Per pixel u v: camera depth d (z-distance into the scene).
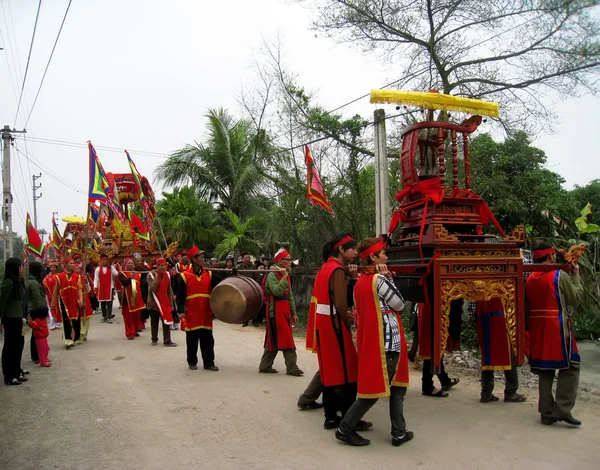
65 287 9.41
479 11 10.34
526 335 4.95
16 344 6.68
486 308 5.48
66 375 7.13
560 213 12.16
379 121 9.65
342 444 4.29
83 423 4.96
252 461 3.97
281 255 6.89
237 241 14.62
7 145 18.45
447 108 5.05
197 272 7.35
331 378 4.53
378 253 4.28
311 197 9.75
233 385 6.36
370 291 4.18
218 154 17.38
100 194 10.49
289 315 6.94
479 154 11.43
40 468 3.89
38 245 14.43
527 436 4.40
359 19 11.12
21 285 6.89
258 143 15.93
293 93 13.73
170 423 4.92
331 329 4.56
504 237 4.92
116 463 3.97
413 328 7.35
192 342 7.34
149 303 9.67
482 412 5.14
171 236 19.33
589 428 4.59
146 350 9.14
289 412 5.23
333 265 4.67
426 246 4.53
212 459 4.02
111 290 13.79
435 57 10.84
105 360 8.20
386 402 5.57
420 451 4.09
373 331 4.12
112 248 16.22
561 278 4.60
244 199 17.36
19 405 5.63
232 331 11.42
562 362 4.50
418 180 4.94
